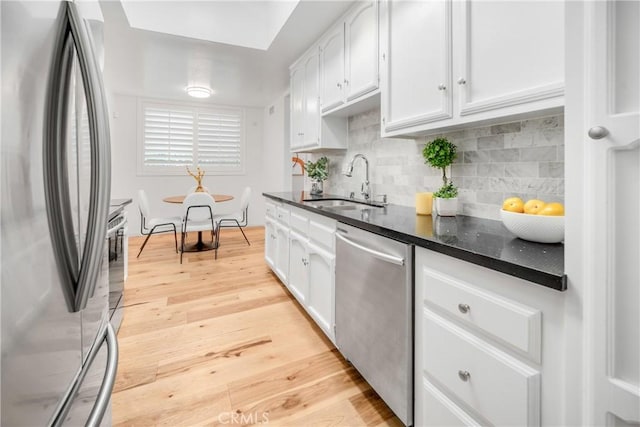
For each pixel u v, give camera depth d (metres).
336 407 1.42
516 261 0.80
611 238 0.58
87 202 0.77
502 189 1.48
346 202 2.53
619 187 0.56
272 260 3.13
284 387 1.55
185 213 3.73
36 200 0.54
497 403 0.86
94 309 0.86
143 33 2.71
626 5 0.54
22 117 0.50
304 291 2.24
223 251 4.20
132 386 1.55
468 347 0.94
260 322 2.23
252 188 5.96
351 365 1.73
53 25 0.59
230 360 1.77
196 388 1.54
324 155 3.38
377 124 2.42
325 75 2.56
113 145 4.90
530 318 0.77
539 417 0.77
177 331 2.10
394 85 1.68
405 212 1.83
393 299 1.25
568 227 0.66
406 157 2.14
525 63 1.04
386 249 1.29
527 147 1.37
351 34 2.16
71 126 0.67
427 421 1.12
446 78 1.33
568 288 0.67
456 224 1.40
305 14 2.29
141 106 5.07
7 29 0.46
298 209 2.35
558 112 1.06
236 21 2.95
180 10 2.75
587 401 0.63
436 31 1.38
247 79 4.07
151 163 5.20
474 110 1.22
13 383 0.48
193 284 2.98
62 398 0.64
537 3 1.01
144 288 2.87
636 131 0.53
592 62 0.58
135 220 5.14
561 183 1.25
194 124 5.44
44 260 0.57
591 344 0.62
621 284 0.57
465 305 0.95
